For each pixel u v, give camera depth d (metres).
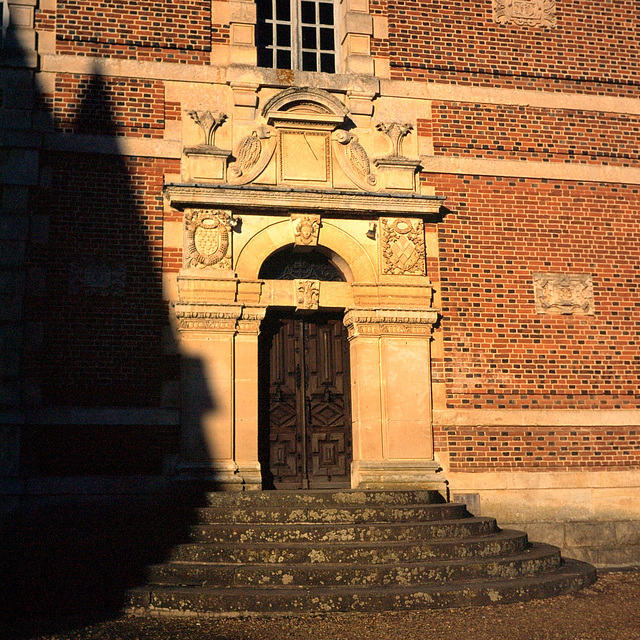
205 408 10.56
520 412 11.48
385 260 11.38
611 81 12.73
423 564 8.48
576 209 12.26
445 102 12.07
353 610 7.89
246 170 11.24
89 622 7.59
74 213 10.68
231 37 11.55
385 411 11.09
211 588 8.12
